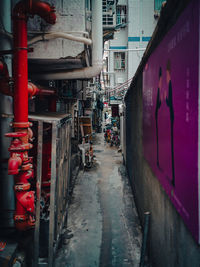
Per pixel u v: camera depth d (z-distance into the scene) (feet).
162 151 10.78
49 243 13.33
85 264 15.76
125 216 23.29
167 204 10.55
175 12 8.44
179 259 8.56
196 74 6.05
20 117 12.09
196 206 6.32
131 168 30.63
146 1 79.00
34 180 16.43
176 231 9.00
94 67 18.34
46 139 16.92
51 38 15.84
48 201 16.76
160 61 10.73
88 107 77.97
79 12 15.92
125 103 40.01
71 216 23.26
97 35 17.69
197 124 6.06
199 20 5.73
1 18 12.89
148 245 16.01
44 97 21.83
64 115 18.13
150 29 80.07
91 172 40.60
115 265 15.67
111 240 18.84
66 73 19.20
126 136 39.01
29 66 18.66
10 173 11.29
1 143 13.24
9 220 13.75
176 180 8.39
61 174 16.57
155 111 12.32
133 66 80.94
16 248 12.37
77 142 43.80
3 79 11.95
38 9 12.26
